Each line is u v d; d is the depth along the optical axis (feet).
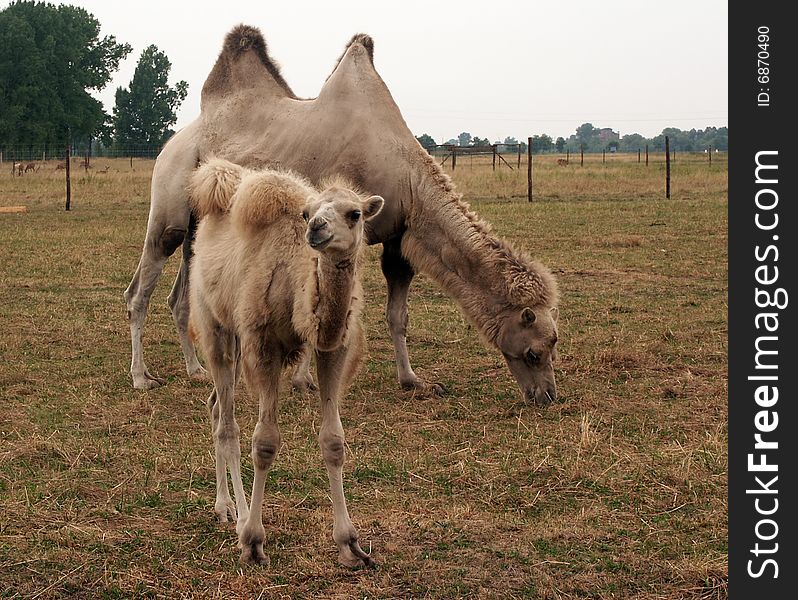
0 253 54.60
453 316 38.60
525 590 15.38
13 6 236.43
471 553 16.71
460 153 158.30
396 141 28.30
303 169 28.94
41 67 228.43
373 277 48.52
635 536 17.46
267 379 16.28
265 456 16.11
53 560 16.30
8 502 18.88
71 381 28.45
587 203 87.40
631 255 53.52
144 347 33.55
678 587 15.55
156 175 30.66
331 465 16.25
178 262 55.11
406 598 15.15
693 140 599.57
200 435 23.49
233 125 30.37
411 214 27.66
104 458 21.54
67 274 47.80
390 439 23.29
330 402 16.37
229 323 17.37
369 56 29.91
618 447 22.26
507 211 79.10
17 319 37.04
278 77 31.17
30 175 144.25
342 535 16.16
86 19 244.83
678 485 19.84
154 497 19.35
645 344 32.63
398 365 28.48
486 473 20.74
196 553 16.71
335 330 15.49
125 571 15.92
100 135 263.70
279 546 16.99
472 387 28.50
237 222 16.87
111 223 72.23
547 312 26.30
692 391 27.20
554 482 20.21
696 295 42.01
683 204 84.79
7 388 27.45
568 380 28.73
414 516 18.26
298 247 16.17
